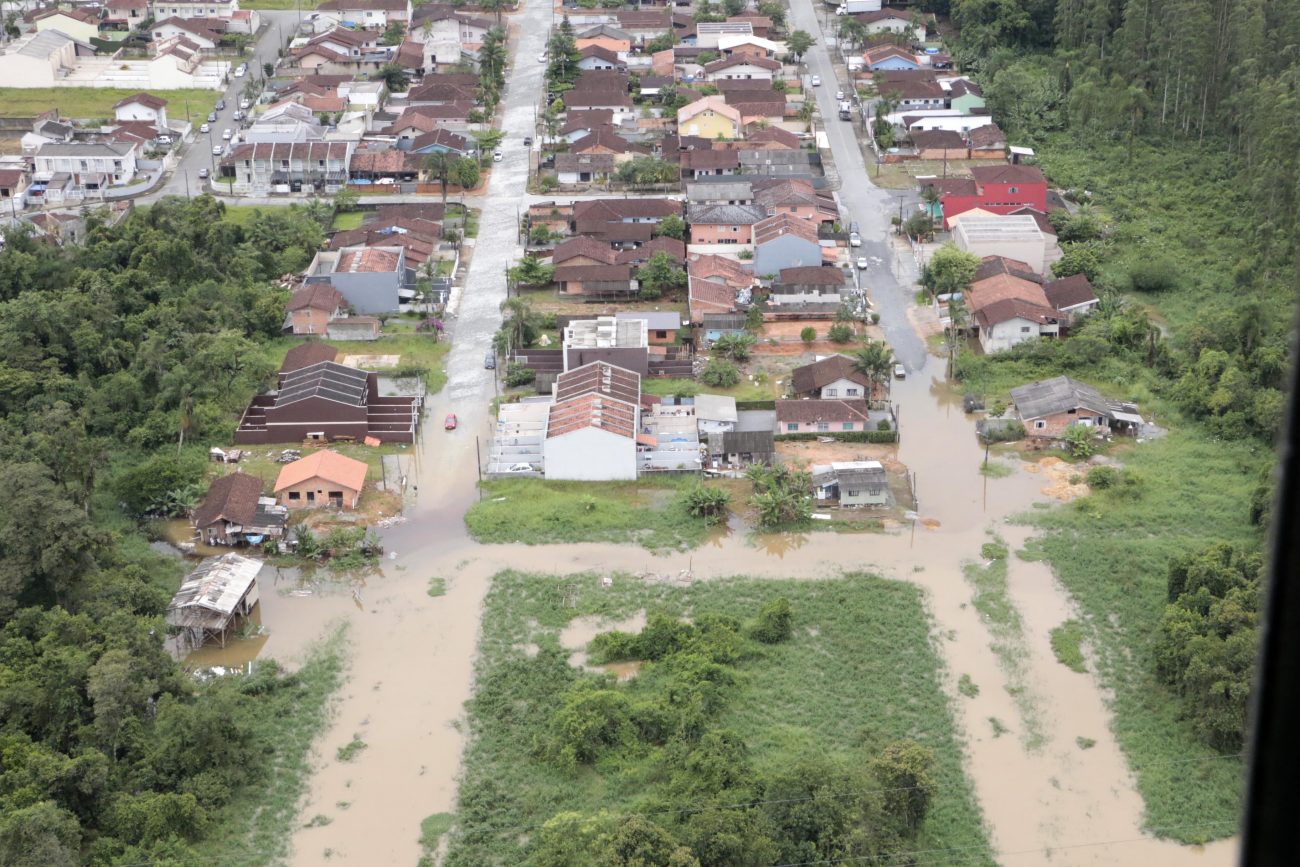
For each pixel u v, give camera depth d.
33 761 86.75
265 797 91.06
